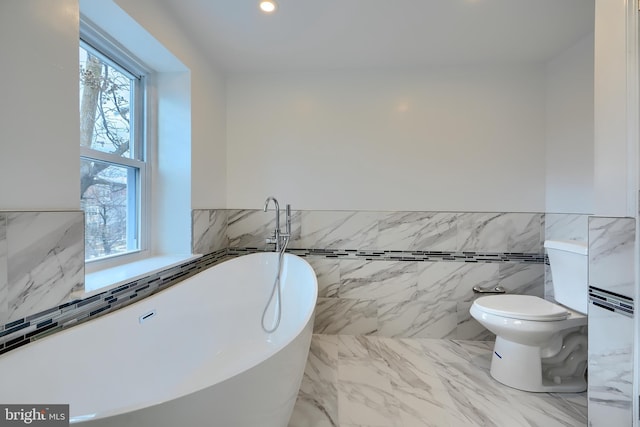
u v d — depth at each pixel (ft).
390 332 7.35
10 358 2.72
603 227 3.79
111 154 5.08
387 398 4.96
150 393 4.29
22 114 2.92
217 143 7.21
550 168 6.84
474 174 7.16
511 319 5.14
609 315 3.73
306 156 7.50
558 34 5.85
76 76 3.50
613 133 3.68
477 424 4.40
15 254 2.81
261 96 7.55
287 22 5.52
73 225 3.41
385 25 5.61
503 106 7.08
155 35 4.84
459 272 7.22
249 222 7.64
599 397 3.86
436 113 7.22
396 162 7.31
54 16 3.23
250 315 6.69
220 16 5.35
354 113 7.38
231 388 2.44
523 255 7.07
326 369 5.84
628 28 3.50
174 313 4.91
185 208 6.07
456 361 6.20
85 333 3.43
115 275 4.50
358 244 7.41
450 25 5.59
